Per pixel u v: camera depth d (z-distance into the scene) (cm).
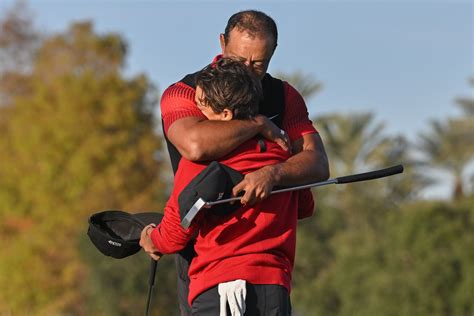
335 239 6631
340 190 7588
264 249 897
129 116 7931
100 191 7500
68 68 8438
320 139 985
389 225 5934
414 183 7944
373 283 5728
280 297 897
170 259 5725
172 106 927
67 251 7050
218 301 890
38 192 7619
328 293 6144
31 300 7238
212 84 890
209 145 879
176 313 5753
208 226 897
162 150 8081
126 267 5750
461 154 8244
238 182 880
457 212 5716
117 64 8425
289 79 8200
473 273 5431
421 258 5644
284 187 911
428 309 5506
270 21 936
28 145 7800
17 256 7275
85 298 6381
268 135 909
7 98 9544
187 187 873
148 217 1007
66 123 7781
